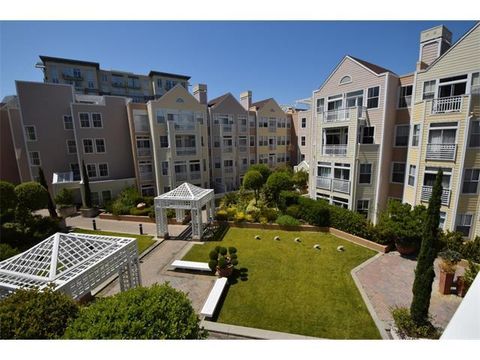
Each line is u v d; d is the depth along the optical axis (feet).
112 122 86.38
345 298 31.07
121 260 28.76
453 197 42.14
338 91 62.44
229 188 104.53
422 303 23.13
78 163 85.81
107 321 14.98
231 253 38.50
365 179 56.65
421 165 46.03
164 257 45.09
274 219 61.26
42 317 15.80
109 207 73.67
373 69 57.41
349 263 40.47
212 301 29.25
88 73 134.62
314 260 41.81
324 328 26.07
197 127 88.33
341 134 62.85
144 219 68.28
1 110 89.40
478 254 37.52
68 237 26.71
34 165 81.25
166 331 15.85
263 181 78.54
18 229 49.62
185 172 87.81
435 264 39.14
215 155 101.14
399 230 41.22
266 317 27.89
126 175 90.53
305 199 61.41
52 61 126.52
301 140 123.03
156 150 84.23
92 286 24.47
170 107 85.46
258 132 114.11
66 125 84.02
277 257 43.21
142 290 18.51
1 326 14.84
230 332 25.72
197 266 38.63
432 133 44.27
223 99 101.71
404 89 53.16
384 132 53.93
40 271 22.79
